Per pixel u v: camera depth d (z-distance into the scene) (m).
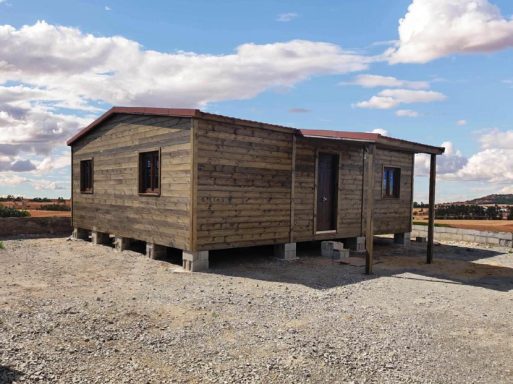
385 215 12.93
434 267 9.54
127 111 10.13
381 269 9.10
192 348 4.28
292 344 4.46
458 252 12.17
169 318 5.26
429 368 3.97
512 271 9.20
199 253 8.41
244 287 7.10
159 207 9.30
